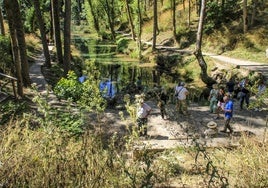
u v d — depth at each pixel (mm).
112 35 67062
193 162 8812
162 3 65000
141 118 13109
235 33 38500
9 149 6133
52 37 48094
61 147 6043
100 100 7879
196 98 23844
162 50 44031
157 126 15875
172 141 13203
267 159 7379
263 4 41906
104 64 41938
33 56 35438
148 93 23609
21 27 20578
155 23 44344
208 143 12805
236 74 28156
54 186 5410
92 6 70875
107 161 5797
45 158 5730
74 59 39500
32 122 9414
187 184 7320
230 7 43750
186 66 36000
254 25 38375
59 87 18812
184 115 17484
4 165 5520
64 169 5629
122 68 39531
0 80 20234
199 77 31672
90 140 6281
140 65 41250
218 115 17250
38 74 26297
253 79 25609
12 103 15625
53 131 6398
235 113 18094
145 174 5945
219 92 18000
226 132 14727
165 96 19844
